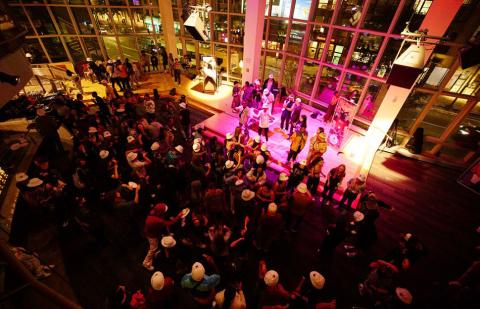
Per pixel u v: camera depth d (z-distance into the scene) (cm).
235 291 358
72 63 1476
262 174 597
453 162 861
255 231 557
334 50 1023
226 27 1289
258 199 549
